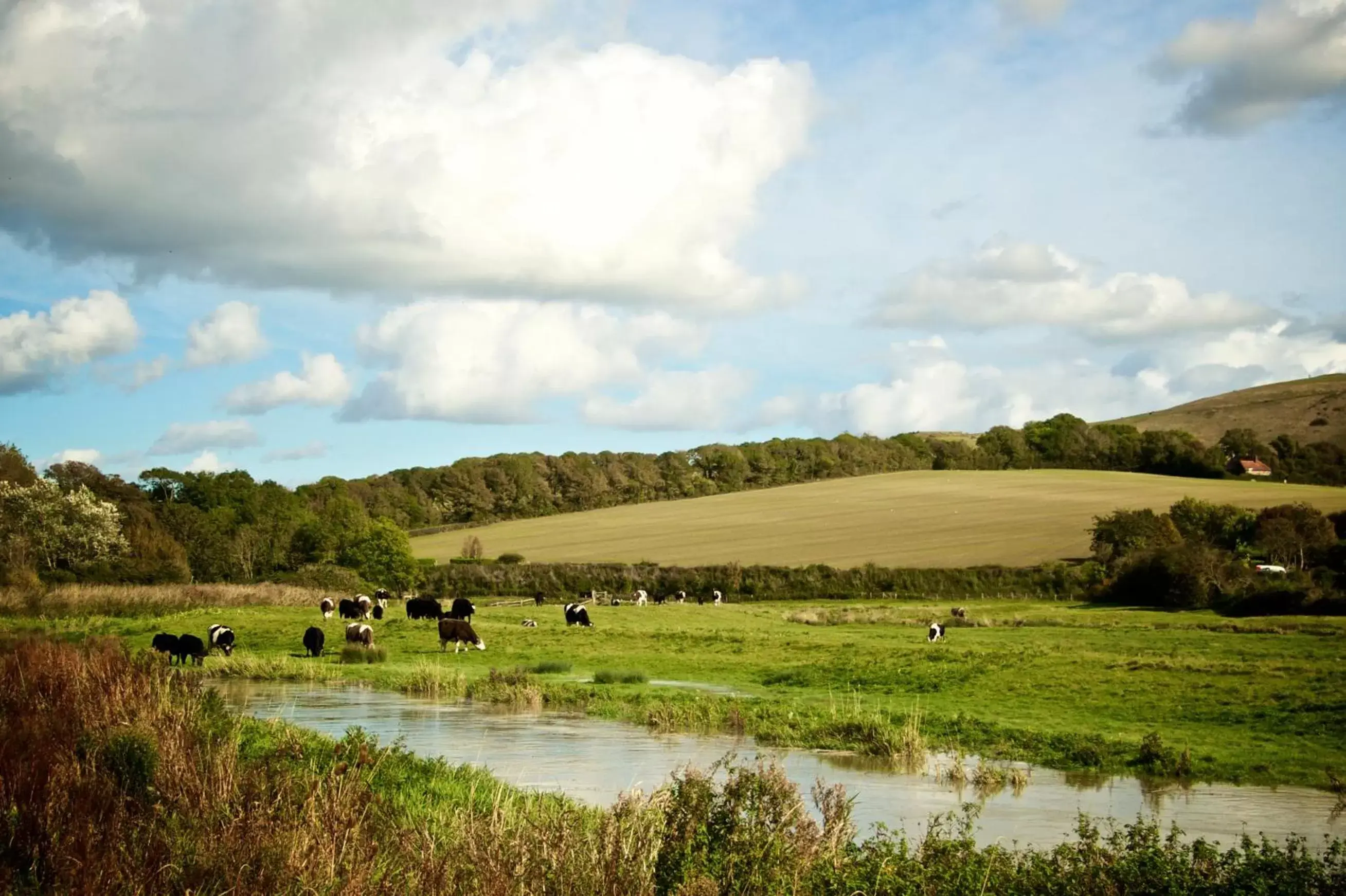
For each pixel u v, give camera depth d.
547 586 83.56
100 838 8.73
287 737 14.26
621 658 38.19
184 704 15.61
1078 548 85.62
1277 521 76.56
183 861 8.42
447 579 84.19
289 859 8.27
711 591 80.88
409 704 26.39
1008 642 43.16
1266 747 20.06
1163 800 16.12
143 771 11.13
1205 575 61.41
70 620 46.69
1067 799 16.11
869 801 15.75
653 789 15.48
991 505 110.81
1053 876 9.45
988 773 17.16
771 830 9.06
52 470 103.38
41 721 13.55
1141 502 107.19
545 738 21.19
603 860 8.49
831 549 92.12
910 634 47.84
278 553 94.75
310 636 38.09
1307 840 13.40
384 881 8.06
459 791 13.34
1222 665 30.95
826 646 40.94
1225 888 9.44
